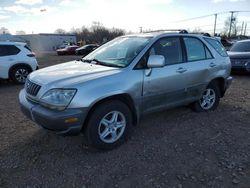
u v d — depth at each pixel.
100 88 3.38
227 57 5.60
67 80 3.37
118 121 3.78
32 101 3.56
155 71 4.03
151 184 2.92
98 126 3.51
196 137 4.13
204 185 2.89
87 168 3.24
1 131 4.43
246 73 10.47
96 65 4.06
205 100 5.34
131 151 3.67
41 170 3.21
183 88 4.57
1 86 9.12
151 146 3.82
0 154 3.60
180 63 4.49
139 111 3.97
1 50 9.12
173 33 4.53
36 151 3.68
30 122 4.87
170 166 3.27
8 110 5.75
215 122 4.81
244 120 4.94
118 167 3.26
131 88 3.71
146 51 4.00
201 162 3.36
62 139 4.05
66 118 3.19
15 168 3.25
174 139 4.06
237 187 2.85
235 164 3.31
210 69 5.04
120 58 4.09
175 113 5.27
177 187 2.86
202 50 5.00
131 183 2.94
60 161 3.41
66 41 59.00
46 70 3.99
